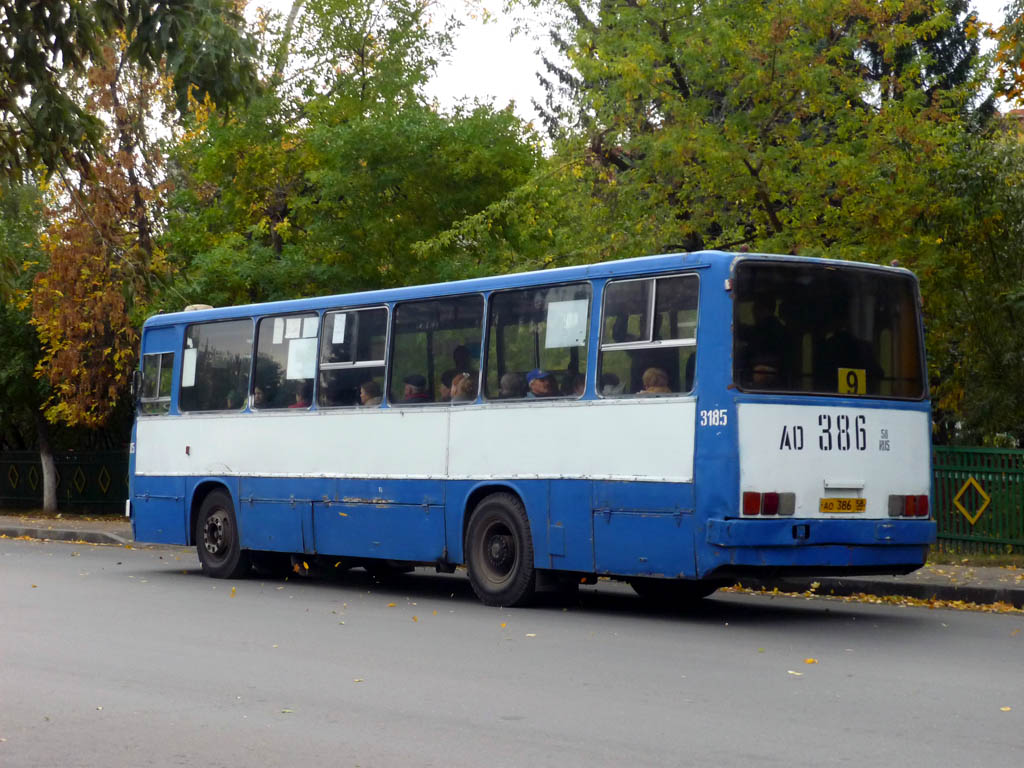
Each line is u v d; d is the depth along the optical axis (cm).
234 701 862
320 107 2589
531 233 2588
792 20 2020
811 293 1281
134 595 1544
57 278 2769
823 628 1250
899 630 1233
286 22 2633
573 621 1303
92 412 2945
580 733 758
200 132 2602
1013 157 2011
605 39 2153
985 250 2008
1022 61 1605
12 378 3222
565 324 1380
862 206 1992
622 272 1328
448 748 723
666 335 1282
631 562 1291
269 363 1748
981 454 1847
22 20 1463
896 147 2014
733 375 1225
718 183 2044
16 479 3791
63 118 1521
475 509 1463
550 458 1376
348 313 1642
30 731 772
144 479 1930
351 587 1695
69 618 1310
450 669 992
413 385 1545
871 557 1281
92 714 820
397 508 1549
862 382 1301
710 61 2050
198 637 1173
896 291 1338
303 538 1673
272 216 2662
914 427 1328
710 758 694
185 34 1343
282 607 1430
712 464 1223
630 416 1301
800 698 866
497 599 1430
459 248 2523
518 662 1027
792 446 1245
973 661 1030
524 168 2533
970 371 2041
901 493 1309
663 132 2050
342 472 1623
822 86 2012
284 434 1709
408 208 2503
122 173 2678
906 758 691
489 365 1456
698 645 1125
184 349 1889
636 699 865
